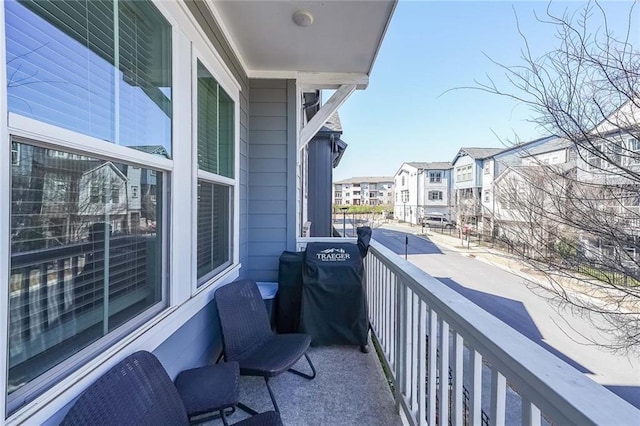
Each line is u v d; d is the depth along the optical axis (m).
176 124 1.74
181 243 1.82
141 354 1.33
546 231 2.70
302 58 3.32
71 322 1.05
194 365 2.09
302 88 4.15
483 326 0.95
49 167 0.97
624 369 3.13
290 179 3.68
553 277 2.65
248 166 3.65
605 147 2.26
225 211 2.83
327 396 2.16
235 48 3.05
